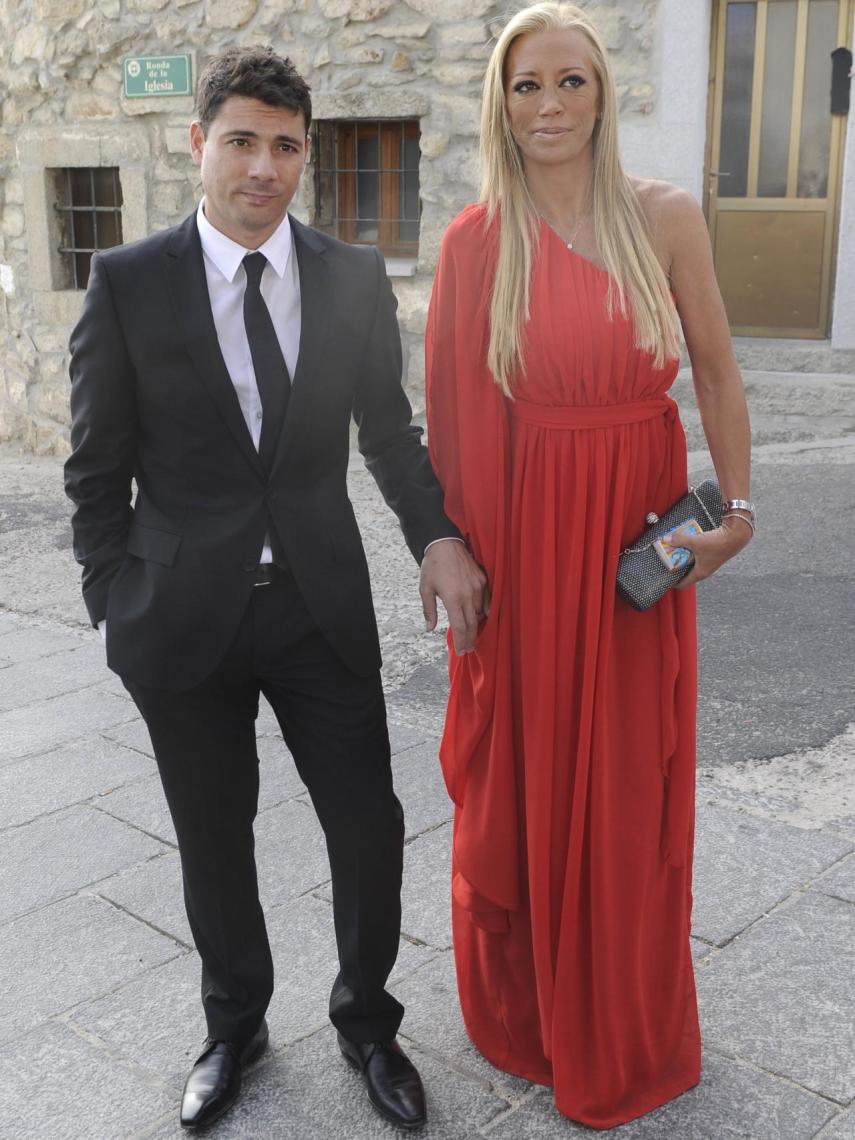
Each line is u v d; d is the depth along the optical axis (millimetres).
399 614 4898
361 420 2236
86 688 4352
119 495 2105
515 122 1945
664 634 2092
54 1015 2506
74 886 3006
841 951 2611
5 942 2768
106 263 1975
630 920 2119
